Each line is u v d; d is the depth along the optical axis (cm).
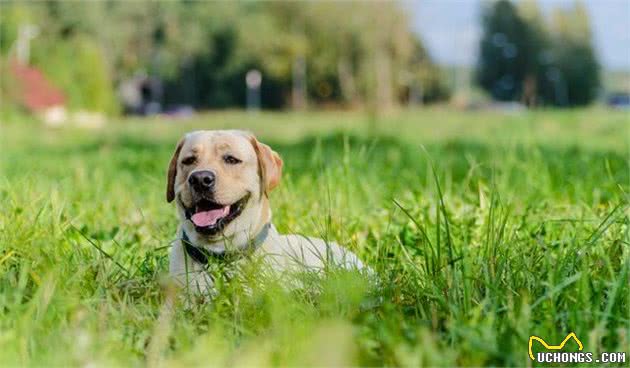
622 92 10269
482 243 575
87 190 915
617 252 528
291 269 480
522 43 9250
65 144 2495
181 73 8538
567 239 565
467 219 690
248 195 509
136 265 555
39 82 4841
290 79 7638
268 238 519
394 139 2022
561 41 9231
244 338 410
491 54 9338
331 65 7000
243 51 7844
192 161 511
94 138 2895
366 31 6619
